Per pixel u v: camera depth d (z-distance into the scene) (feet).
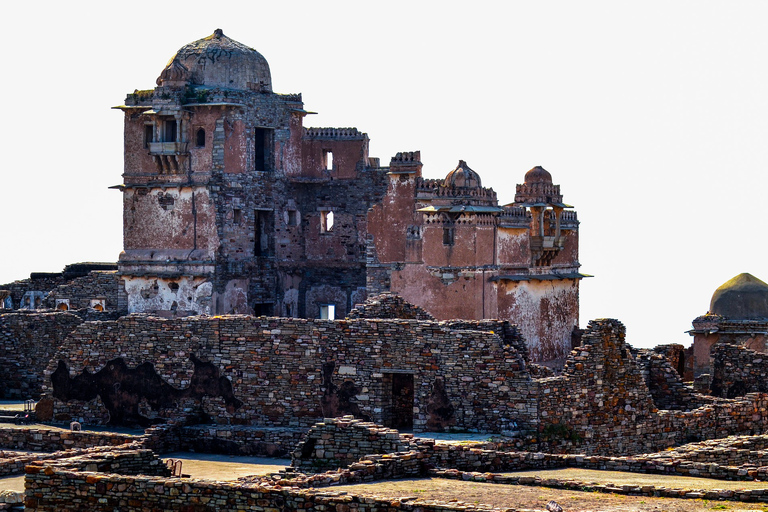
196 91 320.50
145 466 170.71
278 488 152.46
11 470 185.47
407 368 200.23
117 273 324.80
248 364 208.64
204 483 155.63
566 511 142.61
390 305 218.38
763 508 143.95
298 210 330.13
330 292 327.67
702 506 145.07
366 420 202.18
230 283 317.83
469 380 196.65
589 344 200.13
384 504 145.89
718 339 275.39
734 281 284.20
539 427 193.47
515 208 290.56
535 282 290.15
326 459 176.14
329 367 204.54
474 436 193.88
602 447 200.03
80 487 160.86
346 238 326.44
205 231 317.83
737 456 178.81
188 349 211.61
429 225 285.02
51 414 218.79
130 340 214.90
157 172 323.16
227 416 209.46
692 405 214.69
